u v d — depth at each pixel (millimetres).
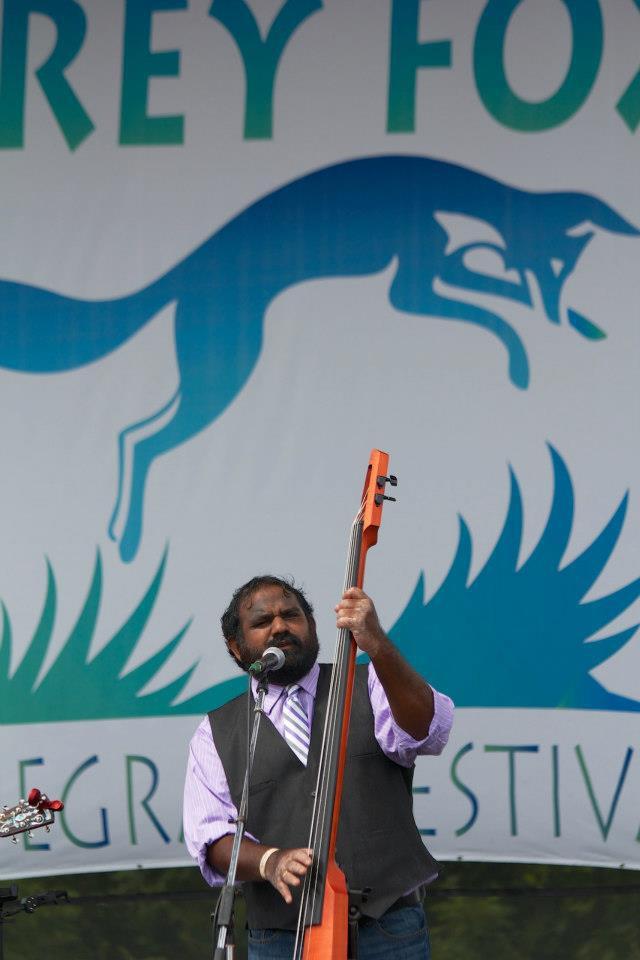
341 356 11500
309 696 8445
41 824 9102
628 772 10719
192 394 11586
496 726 10883
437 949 12523
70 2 12141
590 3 11648
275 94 11906
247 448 11461
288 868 7270
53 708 11227
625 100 11523
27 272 11867
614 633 10883
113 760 11164
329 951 7016
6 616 11352
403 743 8055
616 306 11266
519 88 11641
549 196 11477
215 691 11195
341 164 11750
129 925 12742
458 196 11570
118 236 11875
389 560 11133
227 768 8305
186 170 11906
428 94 11734
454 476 11203
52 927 12734
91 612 11328
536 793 10805
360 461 11336
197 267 11773
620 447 11094
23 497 11523
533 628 10961
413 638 11031
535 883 12578
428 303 11453
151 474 11492
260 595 8414
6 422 11633
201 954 12648
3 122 12055
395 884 7898
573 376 11219
